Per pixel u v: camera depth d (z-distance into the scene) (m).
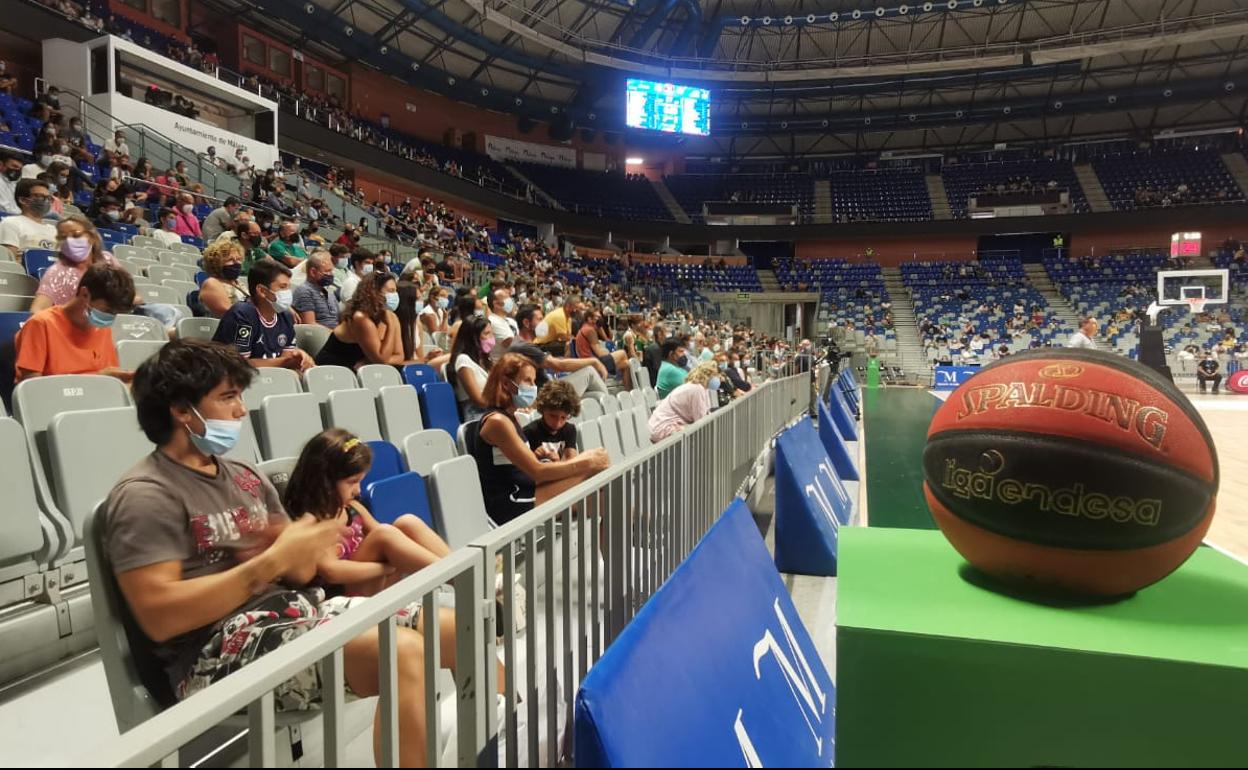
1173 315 23.38
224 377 1.62
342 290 6.73
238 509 1.72
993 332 24.80
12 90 12.88
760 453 5.40
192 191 11.22
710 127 31.00
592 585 1.85
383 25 22.12
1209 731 1.04
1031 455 1.30
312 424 3.55
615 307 18.69
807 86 28.33
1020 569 1.35
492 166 28.22
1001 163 32.31
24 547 2.21
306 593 1.83
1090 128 31.50
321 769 1.55
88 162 10.11
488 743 1.23
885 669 1.17
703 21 25.95
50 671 2.25
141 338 4.27
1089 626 1.19
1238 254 25.70
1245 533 3.74
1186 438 1.28
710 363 5.24
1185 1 23.23
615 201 31.52
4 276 4.61
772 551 3.65
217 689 0.84
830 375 13.21
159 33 17.97
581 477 3.07
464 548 1.31
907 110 30.38
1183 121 30.23
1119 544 1.26
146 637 1.55
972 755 1.14
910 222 29.77
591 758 0.74
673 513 2.61
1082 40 25.09
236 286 4.96
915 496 4.93
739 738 1.03
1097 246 28.83
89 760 0.70
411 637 1.55
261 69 21.03
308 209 13.49
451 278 12.55
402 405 4.17
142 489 1.53
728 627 1.21
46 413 2.65
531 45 25.31
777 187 33.78
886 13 23.69
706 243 32.66
